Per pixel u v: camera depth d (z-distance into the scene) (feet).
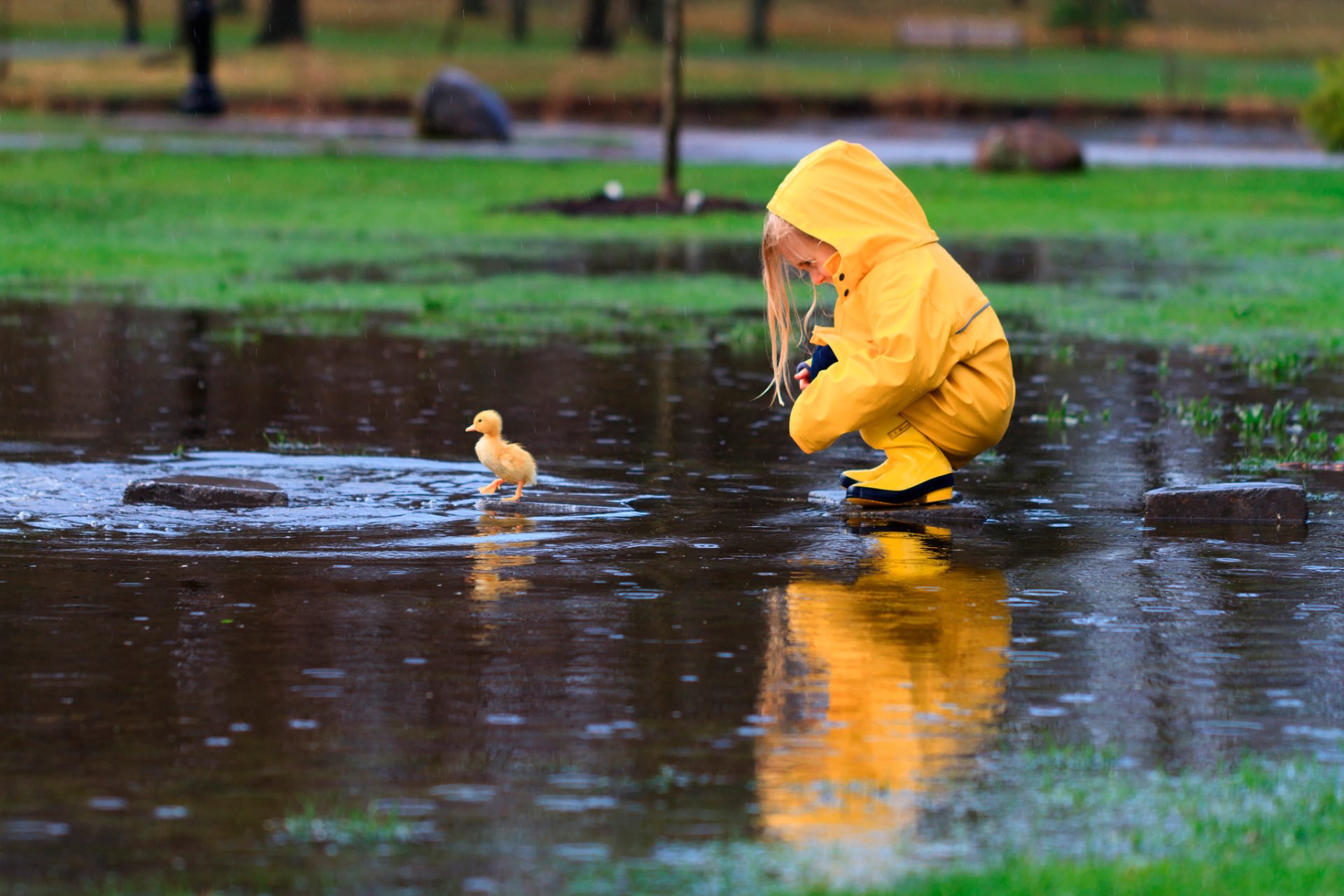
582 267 219.20
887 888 43.24
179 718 56.08
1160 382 141.79
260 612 68.49
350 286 196.34
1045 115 507.71
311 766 51.98
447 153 380.58
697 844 46.55
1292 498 89.40
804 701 58.44
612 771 51.75
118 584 72.64
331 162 350.23
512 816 48.34
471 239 249.55
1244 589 74.64
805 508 91.15
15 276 198.90
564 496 93.56
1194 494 89.76
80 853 45.65
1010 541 84.17
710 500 93.09
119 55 584.40
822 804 49.32
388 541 81.46
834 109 511.40
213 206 278.87
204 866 44.96
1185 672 62.34
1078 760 53.06
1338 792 50.39
